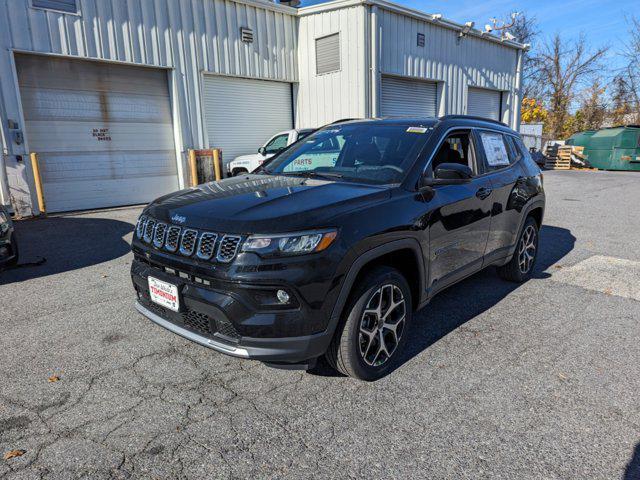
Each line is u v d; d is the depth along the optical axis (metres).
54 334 3.70
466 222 3.65
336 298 2.57
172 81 11.05
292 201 2.77
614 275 5.25
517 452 2.34
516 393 2.87
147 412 2.66
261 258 2.41
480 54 17.98
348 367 2.83
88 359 3.29
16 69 8.99
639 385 2.96
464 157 3.93
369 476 2.17
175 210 2.88
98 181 10.42
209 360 3.27
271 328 2.45
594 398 2.81
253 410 2.69
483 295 4.62
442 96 16.52
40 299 4.50
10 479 2.13
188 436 2.46
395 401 2.79
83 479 2.14
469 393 2.87
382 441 2.42
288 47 13.71
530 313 4.15
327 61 13.61
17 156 8.96
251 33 12.59
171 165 11.56
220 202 2.85
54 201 9.87
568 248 6.54
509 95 20.20
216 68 11.88
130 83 10.59
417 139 3.58
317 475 2.18
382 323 2.99
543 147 26.28
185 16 11.05
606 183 15.01
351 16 13.02
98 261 5.89
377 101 13.63
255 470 2.21
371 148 3.66
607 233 7.51
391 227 2.85
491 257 4.20
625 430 2.51
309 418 2.62
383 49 13.81
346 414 2.65
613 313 4.15
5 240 4.82
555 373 3.11
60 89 9.63
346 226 2.62
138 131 10.87
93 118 10.16
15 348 3.46
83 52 9.55
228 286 2.46
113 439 2.43
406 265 3.27
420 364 3.23
